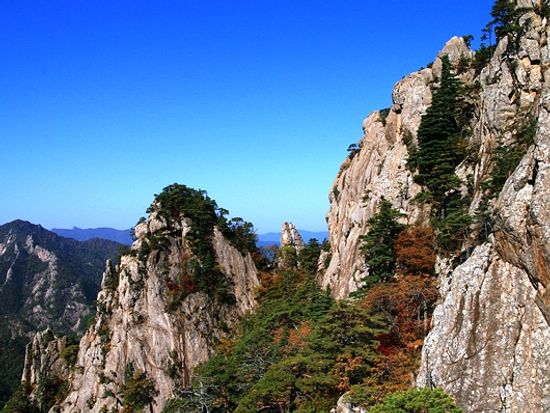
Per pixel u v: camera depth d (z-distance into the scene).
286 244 127.50
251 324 89.62
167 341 90.50
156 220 102.56
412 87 81.44
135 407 84.62
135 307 93.56
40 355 106.19
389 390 40.31
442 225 54.47
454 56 81.31
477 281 38.31
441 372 37.22
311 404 43.62
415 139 76.81
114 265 107.75
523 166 38.78
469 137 69.38
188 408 65.06
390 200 73.44
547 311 33.88
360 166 89.62
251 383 56.38
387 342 48.41
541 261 34.47
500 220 38.28
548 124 36.97
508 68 59.84
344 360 44.06
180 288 96.69
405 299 51.25
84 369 95.56
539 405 32.66
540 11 59.31
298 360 44.25
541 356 33.44
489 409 34.66
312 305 66.62
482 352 36.09
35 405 99.88
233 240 109.50
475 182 60.66
